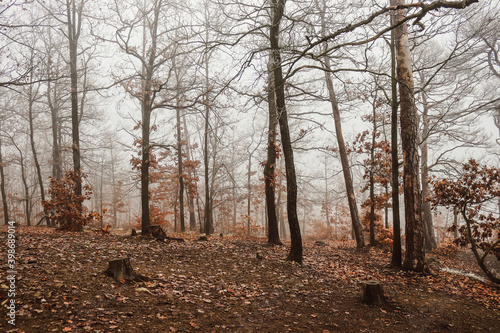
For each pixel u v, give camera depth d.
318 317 5.52
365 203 16.19
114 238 11.15
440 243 20.08
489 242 10.20
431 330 5.37
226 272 7.64
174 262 7.95
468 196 9.75
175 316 4.84
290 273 8.15
